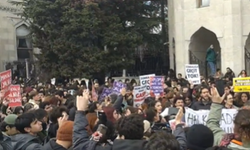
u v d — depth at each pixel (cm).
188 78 1495
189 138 415
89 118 695
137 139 439
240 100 955
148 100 1059
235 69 2348
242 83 973
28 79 3161
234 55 2350
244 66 2355
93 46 2677
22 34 3869
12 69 3512
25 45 3884
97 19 2622
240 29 2345
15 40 3775
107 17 2702
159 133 373
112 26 2675
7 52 3697
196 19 2531
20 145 543
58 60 2758
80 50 2638
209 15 2464
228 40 2367
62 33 2662
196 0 2536
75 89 1792
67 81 2728
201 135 407
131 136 437
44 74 2884
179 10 2602
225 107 770
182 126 548
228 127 645
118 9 2873
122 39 2644
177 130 522
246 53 2414
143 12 3094
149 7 3108
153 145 358
